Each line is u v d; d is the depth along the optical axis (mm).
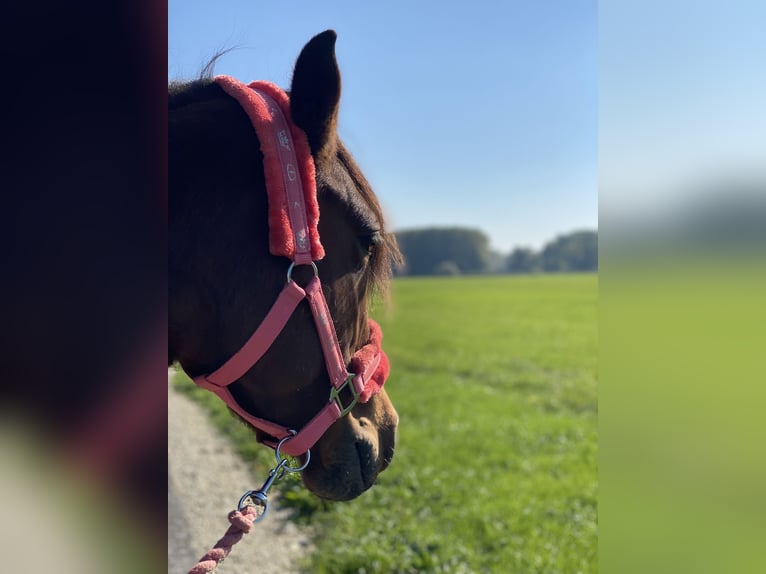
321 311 1512
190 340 1471
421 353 15641
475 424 7793
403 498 4859
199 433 7184
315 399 1610
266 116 1461
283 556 3975
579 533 4172
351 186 1644
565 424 7883
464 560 3764
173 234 1396
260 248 1447
